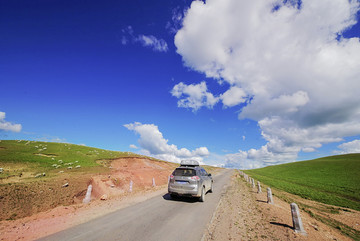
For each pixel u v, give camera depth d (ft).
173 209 27.61
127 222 21.31
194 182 32.78
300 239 17.44
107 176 53.57
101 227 19.66
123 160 106.01
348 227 29.63
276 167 264.31
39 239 16.60
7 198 27.68
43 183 37.47
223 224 20.94
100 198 36.86
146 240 16.08
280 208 31.50
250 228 20.08
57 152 96.63
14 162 63.62
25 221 22.50
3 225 20.76
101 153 116.88
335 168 168.35
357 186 91.61
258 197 41.42
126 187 52.19
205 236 17.20
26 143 113.91
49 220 22.77
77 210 28.02
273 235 18.25
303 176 144.77
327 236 20.68
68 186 38.88
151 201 33.83
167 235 17.28
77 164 73.92
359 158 213.87
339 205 52.39
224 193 44.73
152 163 123.34
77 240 16.19
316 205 47.83
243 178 101.30
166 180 78.43
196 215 24.36
